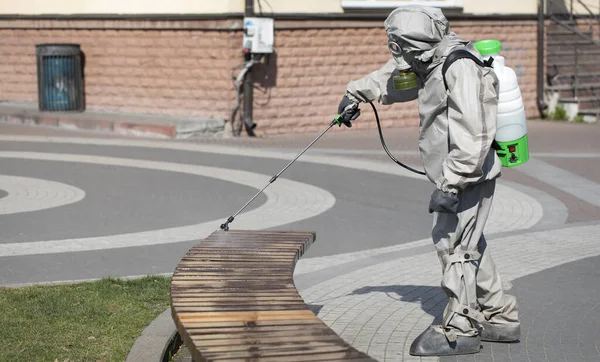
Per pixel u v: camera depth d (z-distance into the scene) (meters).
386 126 19.86
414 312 6.55
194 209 10.66
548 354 5.62
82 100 19.41
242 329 4.34
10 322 6.04
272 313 4.59
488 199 5.50
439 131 5.33
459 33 20.41
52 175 12.80
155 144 16.03
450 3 20.14
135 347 5.59
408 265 8.04
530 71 21.77
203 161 14.25
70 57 19.00
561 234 9.40
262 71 17.75
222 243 5.93
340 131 18.97
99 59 19.20
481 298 5.80
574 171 13.88
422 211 10.77
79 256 8.34
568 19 23.25
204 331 4.30
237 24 17.20
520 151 5.45
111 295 6.82
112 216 10.21
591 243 8.95
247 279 5.14
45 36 20.00
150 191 11.75
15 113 18.91
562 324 6.28
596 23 23.66
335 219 10.27
